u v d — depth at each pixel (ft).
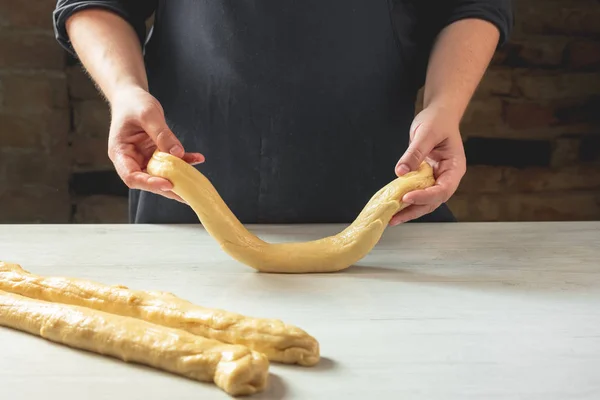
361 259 3.18
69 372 2.01
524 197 7.20
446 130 3.19
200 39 3.87
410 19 3.94
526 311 2.50
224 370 1.90
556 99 7.12
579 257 3.24
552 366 2.05
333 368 2.04
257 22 3.79
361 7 3.80
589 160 7.24
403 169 3.01
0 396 1.87
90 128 6.64
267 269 2.94
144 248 3.32
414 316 2.45
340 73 3.85
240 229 2.97
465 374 2.00
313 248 2.95
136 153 3.18
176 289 2.72
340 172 3.95
